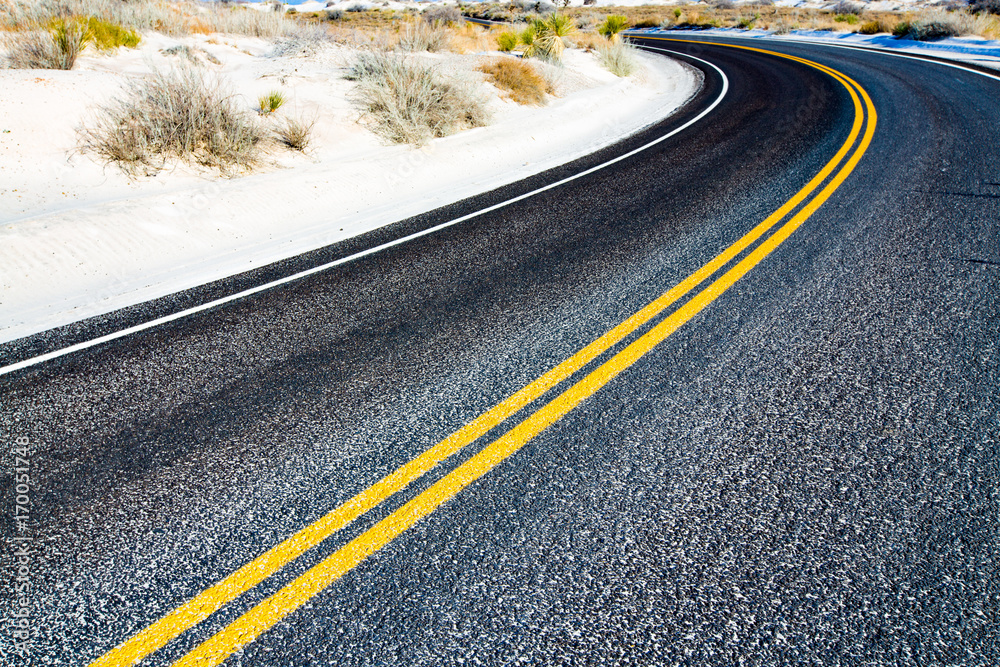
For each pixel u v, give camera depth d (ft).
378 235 19.95
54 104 24.59
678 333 12.82
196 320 14.32
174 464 9.38
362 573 7.41
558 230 19.53
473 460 9.26
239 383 11.62
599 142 33.17
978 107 33.17
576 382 11.21
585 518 8.16
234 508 8.46
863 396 10.52
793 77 50.37
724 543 7.72
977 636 6.48
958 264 15.33
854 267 15.52
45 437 10.13
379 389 11.25
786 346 12.18
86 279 16.57
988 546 7.53
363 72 35.01
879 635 6.53
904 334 12.41
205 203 21.12
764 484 8.66
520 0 156.35
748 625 6.69
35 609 7.05
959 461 8.92
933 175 22.39
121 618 6.92
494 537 7.88
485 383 11.29
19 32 34.60
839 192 21.20
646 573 7.35
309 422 10.33
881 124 31.12
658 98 47.73
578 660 6.37
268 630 6.74
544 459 9.25
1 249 16.35
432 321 13.85
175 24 47.19
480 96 35.73
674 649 6.46
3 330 14.01
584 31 90.12
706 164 26.48
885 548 7.57
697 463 9.09
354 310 14.58
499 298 14.89
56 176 21.93
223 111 25.54
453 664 6.35
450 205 23.03
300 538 7.93
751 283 14.96
